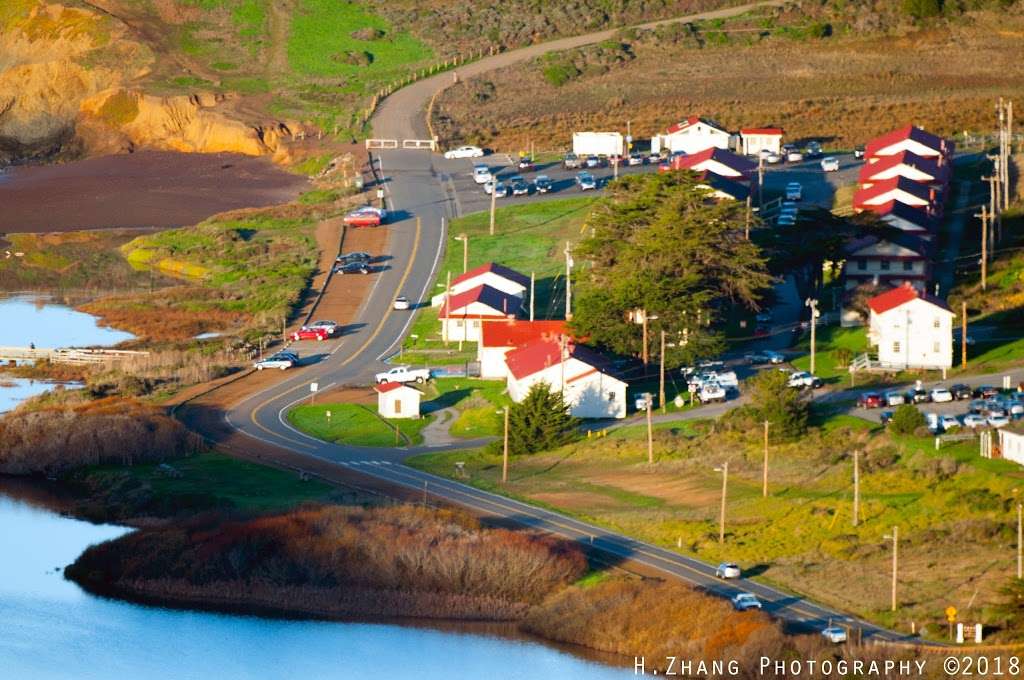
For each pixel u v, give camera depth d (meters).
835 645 185.38
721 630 191.62
